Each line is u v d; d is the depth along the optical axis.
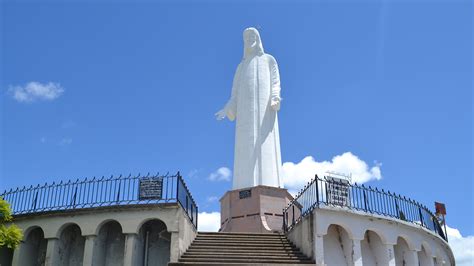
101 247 18.58
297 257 17.72
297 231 19.27
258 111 28.72
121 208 18.06
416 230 21.30
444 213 27.25
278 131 29.17
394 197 20.44
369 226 19.19
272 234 20.47
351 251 18.50
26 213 19.34
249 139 28.08
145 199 17.94
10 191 19.97
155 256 18.59
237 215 25.56
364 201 19.23
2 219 17.56
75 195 18.84
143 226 18.72
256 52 30.50
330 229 19.36
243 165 27.72
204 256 17.38
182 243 17.52
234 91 30.20
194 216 20.83
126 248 17.53
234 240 19.48
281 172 28.33
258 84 29.30
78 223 18.44
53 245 18.48
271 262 17.27
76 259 19.25
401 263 21.16
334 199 18.41
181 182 18.56
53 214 18.83
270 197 25.58
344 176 20.14
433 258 22.73
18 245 18.86
